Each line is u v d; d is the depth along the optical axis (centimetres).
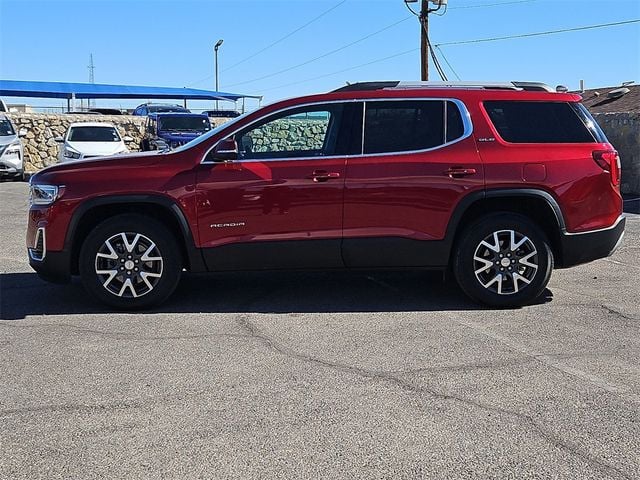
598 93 2158
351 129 655
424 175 641
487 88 675
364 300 700
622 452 378
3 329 607
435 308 669
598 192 656
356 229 648
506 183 642
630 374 494
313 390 465
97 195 642
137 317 645
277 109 661
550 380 482
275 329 604
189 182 642
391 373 496
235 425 412
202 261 652
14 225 1241
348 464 365
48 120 2594
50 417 425
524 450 380
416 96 661
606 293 727
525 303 667
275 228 647
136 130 2709
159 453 378
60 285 769
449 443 388
